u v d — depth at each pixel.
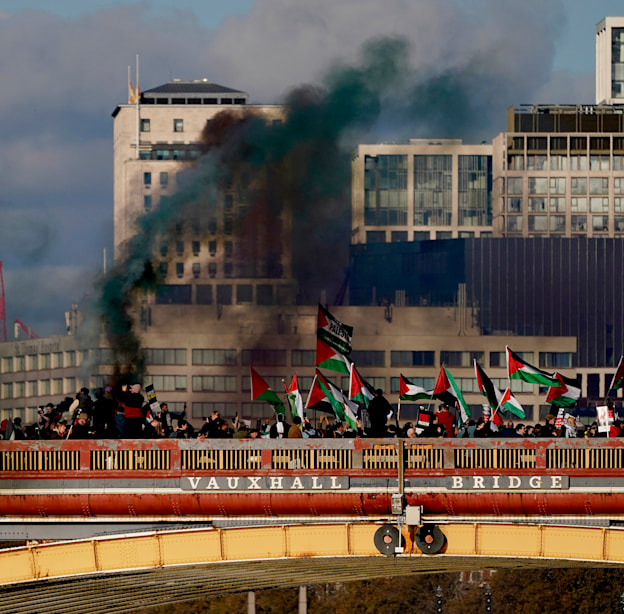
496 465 114.69
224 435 126.44
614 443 113.94
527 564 128.00
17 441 115.94
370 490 115.00
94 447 115.88
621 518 114.19
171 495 115.25
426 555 116.38
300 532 115.25
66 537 116.75
